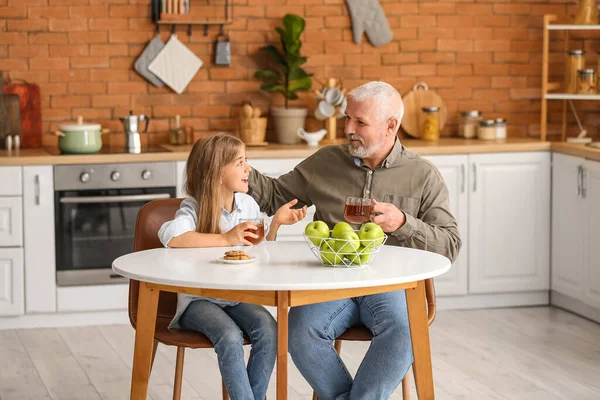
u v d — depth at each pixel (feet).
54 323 17.83
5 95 18.56
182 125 19.72
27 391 14.14
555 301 19.47
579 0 19.89
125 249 17.87
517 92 21.08
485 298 19.34
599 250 17.58
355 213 10.66
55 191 17.43
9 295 17.48
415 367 10.57
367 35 20.30
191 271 9.77
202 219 11.41
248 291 9.59
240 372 10.30
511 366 15.29
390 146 12.43
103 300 17.84
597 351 16.14
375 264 10.18
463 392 14.02
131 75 19.45
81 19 19.12
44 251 17.51
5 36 18.88
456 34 20.74
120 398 13.88
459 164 18.85
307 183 12.85
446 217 12.25
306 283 9.15
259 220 10.92
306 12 20.04
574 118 21.06
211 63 19.77
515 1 20.88
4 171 17.19
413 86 20.66
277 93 20.06
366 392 10.68
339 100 19.53
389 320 10.82
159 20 19.22
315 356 10.91
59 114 19.24
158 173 17.78
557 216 19.08
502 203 19.12
